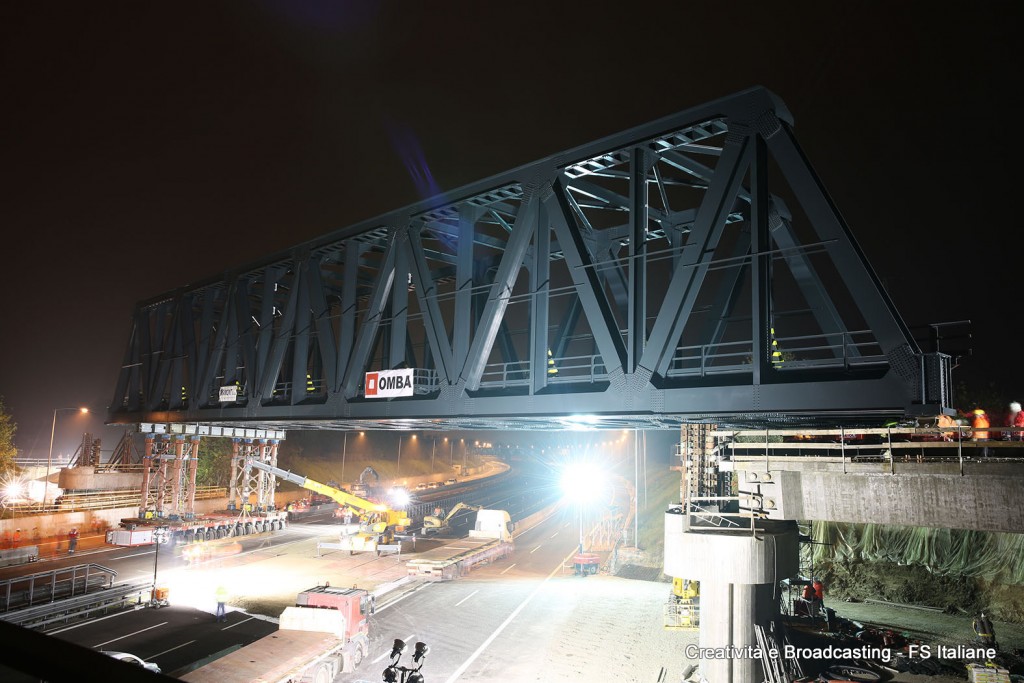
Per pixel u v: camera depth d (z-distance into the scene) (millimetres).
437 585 43188
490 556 52969
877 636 26469
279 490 88750
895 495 18172
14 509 55875
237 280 36625
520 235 22547
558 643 30531
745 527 19859
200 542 53062
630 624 33625
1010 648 26875
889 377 15445
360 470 117812
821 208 16422
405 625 33594
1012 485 16766
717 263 17891
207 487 80562
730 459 20953
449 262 32812
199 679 21016
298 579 42062
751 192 17469
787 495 19609
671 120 19281
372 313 27484
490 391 23062
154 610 34188
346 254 29906
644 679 25969
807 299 21156
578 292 20688
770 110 17500
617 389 19438
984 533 35375
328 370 29203
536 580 45688
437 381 25297
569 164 21531
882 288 15742
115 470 70125
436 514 70438
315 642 25234
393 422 28188
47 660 1956
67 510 57438
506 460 191250
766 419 19781
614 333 19906
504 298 22781
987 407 42156
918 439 20797
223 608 32625
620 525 68562
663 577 47094
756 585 19031
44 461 82562
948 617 32969
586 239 27016
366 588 39781
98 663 1948
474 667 27438
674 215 25500
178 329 42312
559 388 20938
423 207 26203
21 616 29672
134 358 47562
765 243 17266
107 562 45688
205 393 36781
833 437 22828
